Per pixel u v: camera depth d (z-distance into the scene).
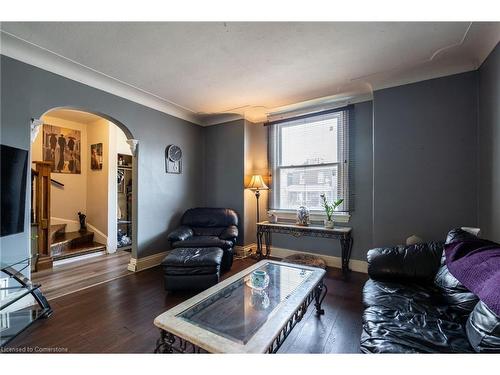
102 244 4.32
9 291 2.06
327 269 3.30
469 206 2.36
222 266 3.20
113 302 2.34
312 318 2.04
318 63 2.42
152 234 3.51
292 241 3.81
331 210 3.21
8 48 2.11
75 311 2.16
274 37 1.99
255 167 4.22
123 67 2.51
